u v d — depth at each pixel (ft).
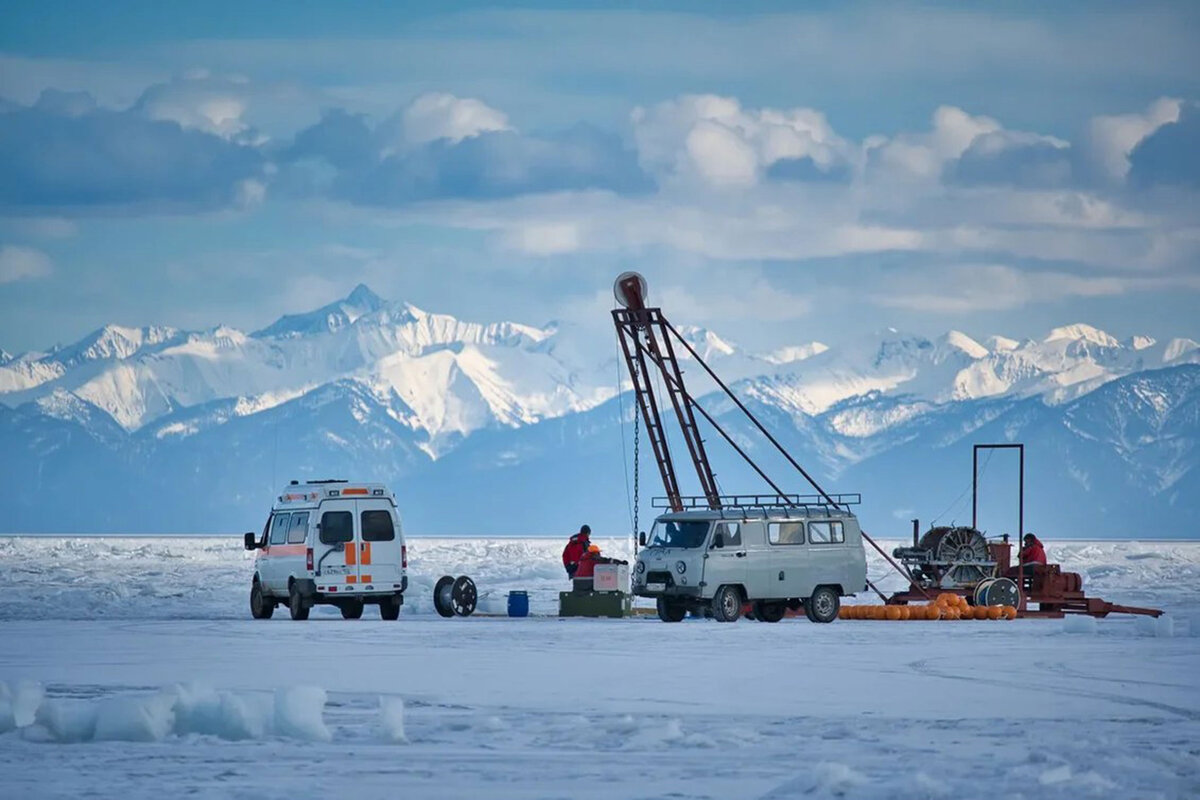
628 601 473.26
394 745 199.93
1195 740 206.08
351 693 255.50
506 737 206.80
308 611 449.48
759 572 437.17
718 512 439.63
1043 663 310.65
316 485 455.63
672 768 183.62
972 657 323.57
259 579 464.24
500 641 363.56
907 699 250.16
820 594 446.19
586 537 482.28
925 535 502.79
